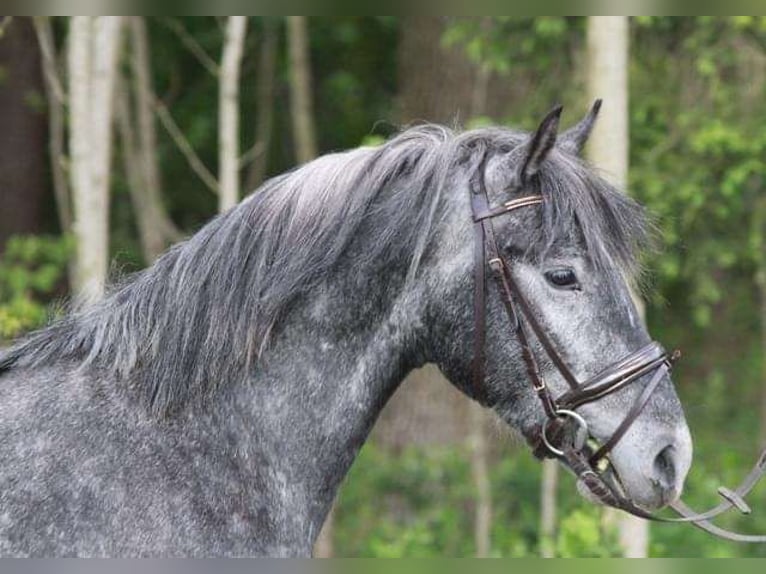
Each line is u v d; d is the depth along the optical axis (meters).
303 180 6.61
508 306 6.35
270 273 6.45
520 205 6.40
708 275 19.58
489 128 6.84
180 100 24.97
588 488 6.43
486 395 6.50
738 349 23.78
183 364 6.33
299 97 22.16
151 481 6.11
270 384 6.46
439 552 18.23
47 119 23.27
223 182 16.50
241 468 6.33
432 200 6.47
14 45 22.28
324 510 6.60
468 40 18.41
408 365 6.68
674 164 17.81
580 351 6.32
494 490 19.72
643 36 18.48
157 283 6.49
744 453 21.59
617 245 6.54
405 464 20.03
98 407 6.23
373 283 6.52
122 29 18.56
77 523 5.95
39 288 17.58
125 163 22.91
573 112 17.70
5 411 6.19
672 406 6.42
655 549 14.33
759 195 18.53
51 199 24.66
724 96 17.80
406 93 21.72
